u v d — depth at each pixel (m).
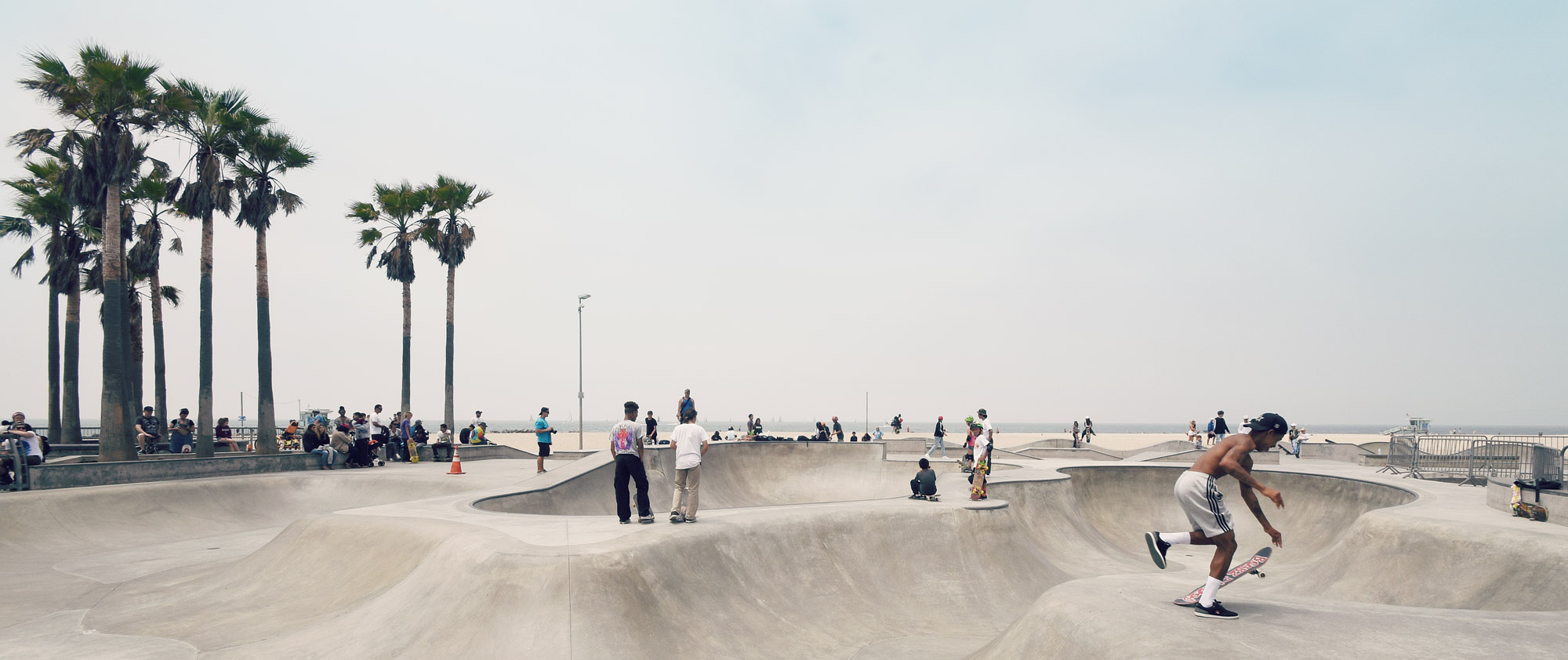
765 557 10.70
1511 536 9.30
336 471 21.61
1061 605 6.75
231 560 12.33
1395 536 10.77
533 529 9.94
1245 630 5.61
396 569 9.36
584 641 7.50
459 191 32.31
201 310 21.20
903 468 25.81
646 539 9.23
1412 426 26.78
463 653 7.43
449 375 32.72
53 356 27.80
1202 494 5.70
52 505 14.38
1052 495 17.23
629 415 10.80
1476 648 5.25
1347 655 5.15
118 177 18.91
